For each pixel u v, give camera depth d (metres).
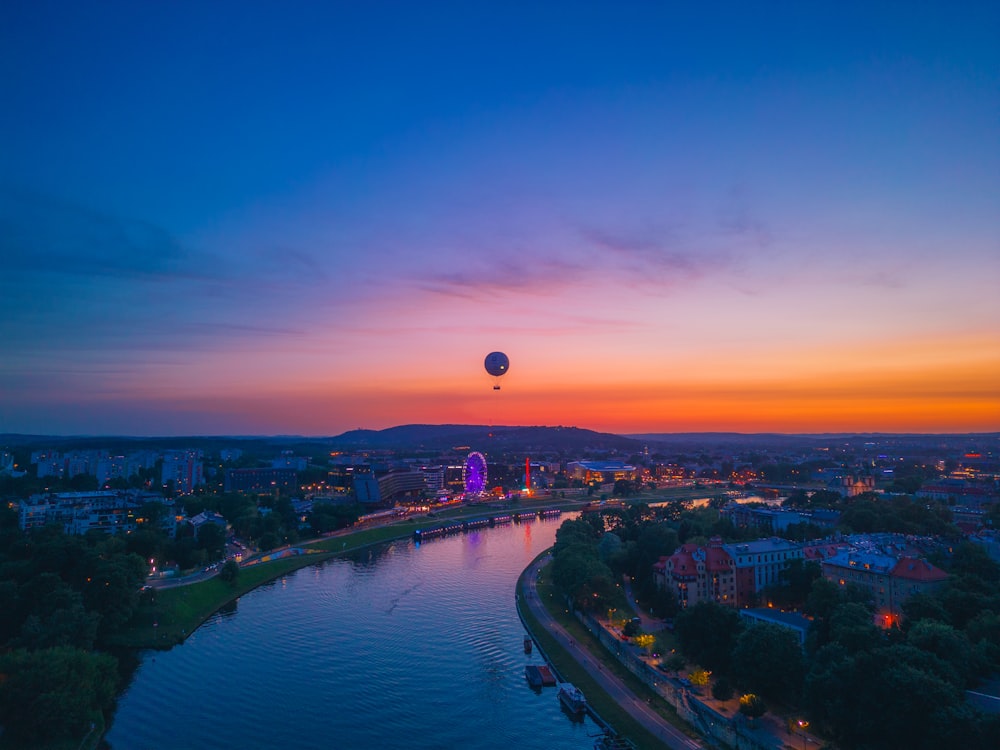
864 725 143.75
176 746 178.00
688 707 183.00
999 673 169.50
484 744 179.12
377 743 179.88
